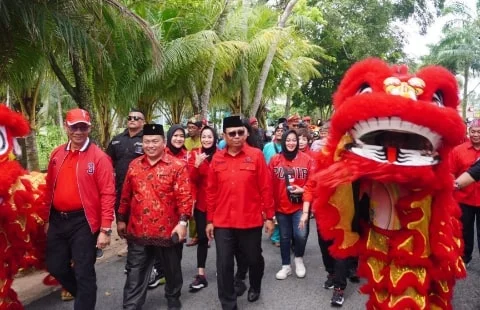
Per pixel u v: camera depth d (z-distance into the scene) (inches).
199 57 387.9
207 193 155.1
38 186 155.5
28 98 380.2
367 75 101.9
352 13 829.8
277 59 574.6
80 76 268.5
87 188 138.1
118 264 212.5
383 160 96.7
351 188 110.7
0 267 126.3
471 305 161.9
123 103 358.6
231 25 464.8
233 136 150.6
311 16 687.7
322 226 112.3
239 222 149.3
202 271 180.7
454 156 193.9
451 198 106.0
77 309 136.4
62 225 138.5
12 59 240.1
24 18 200.2
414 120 89.7
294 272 200.4
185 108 616.4
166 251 153.2
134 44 327.3
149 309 161.6
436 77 100.3
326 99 990.4
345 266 161.0
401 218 105.8
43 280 180.7
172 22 409.4
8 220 128.4
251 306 162.4
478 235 194.1
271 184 156.8
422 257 103.0
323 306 162.2
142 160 153.9
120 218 158.6
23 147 386.6
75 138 138.9
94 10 241.1
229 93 542.3
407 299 102.4
